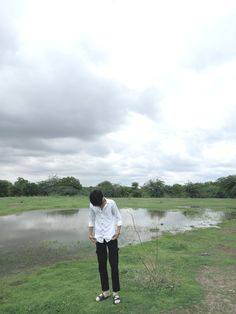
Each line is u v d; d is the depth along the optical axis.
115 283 6.55
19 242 15.38
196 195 73.06
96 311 6.12
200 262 10.01
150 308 6.23
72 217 26.81
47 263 11.34
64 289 7.45
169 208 37.59
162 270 8.60
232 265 9.66
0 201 45.66
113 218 6.65
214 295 6.94
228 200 56.19
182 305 6.38
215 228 20.08
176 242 14.06
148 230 19.69
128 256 11.03
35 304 6.56
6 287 8.06
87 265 9.96
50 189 84.69
